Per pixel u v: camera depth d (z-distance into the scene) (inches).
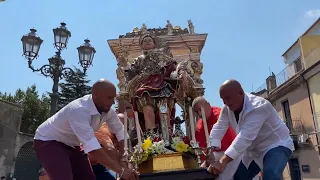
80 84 1275.8
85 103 134.8
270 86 1064.8
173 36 332.5
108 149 155.9
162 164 154.6
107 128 172.1
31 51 359.6
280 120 150.6
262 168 148.9
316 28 938.1
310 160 821.9
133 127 219.0
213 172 135.2
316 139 799.7
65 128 134.0
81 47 390.9
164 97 216.2
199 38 330.6
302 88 860.0
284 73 1017.5
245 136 136.2
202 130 204.2
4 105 813.2
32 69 363.6
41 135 136.5
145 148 160.6
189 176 137.9
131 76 238.5
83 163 145.8
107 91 132.7
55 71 371.2
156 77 223.3
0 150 777.6
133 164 156.5
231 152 134.3
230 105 145.7
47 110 1264.8
